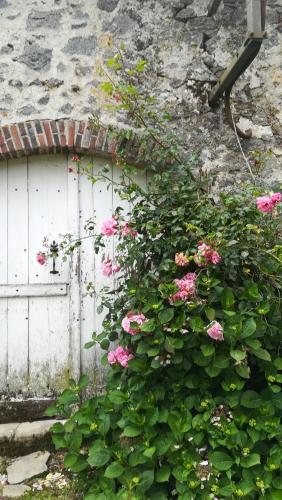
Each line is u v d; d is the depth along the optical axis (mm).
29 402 3143
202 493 2121
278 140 3311
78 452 2463
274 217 2795
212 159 3270
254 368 2596
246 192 2770
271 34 3311
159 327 2375
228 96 3100
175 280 2402
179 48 3291
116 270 2785
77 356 3178
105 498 2199
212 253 2350
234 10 3314
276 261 2523
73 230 3248
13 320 3219
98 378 3188
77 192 3268
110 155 3268
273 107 3324
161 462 2307
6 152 3186
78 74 3256
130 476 2219
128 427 2303
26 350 3205
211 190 3223
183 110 3279
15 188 3281
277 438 2244
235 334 2252
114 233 2689
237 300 2504
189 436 2277
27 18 3264
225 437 2223
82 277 3248
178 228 2566
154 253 2744
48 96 3238
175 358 2352
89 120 3131
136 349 2578
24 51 3248
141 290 2537
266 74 3328
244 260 2562
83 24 3273
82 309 3234
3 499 2404
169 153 2936
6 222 3258
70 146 3203
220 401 2359
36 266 3240
